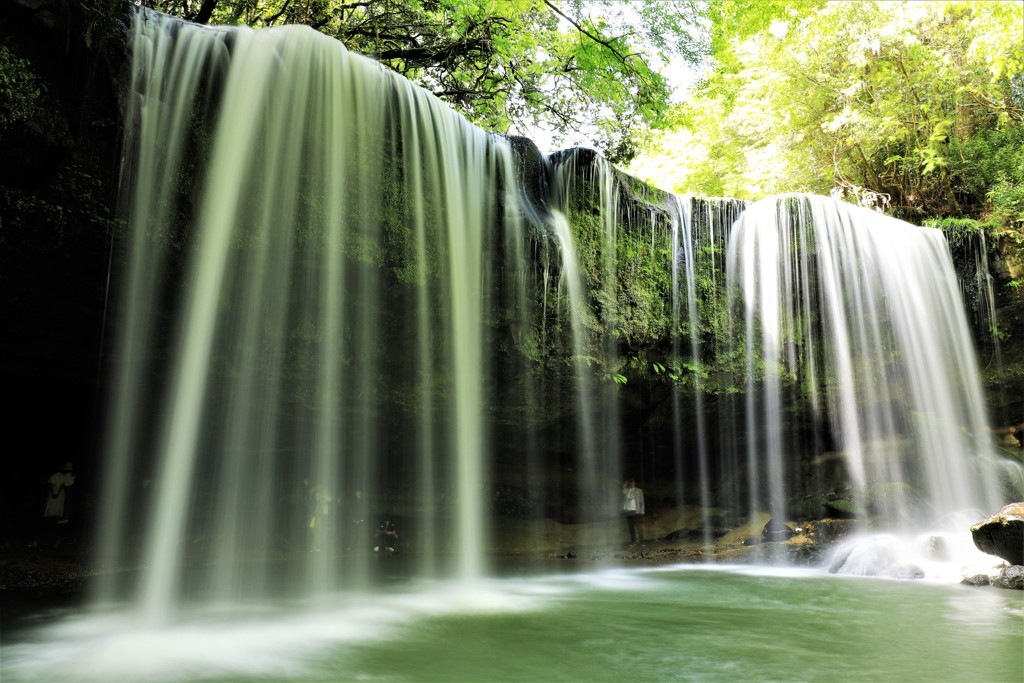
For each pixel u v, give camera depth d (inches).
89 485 458.0
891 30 700.0
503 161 439.2
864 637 263.0
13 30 249.9
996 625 286.4
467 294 406.6
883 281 576.1
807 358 552.1
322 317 354.0
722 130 853.8
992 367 613.9
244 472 395.2
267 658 229.6
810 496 605.9
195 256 311.1
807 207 563.2
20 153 258.4
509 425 462.6
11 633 260.5
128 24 290.8
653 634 269.3
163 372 336.2
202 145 311.6
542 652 238.7
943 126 708.7
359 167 359.3
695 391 521.0
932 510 565.6
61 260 294.5
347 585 388.2
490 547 552.1
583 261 462.9
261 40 333.1
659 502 633.6
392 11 543.5
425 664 222.1
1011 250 614.9
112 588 349.4
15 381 398.0
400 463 495.8
